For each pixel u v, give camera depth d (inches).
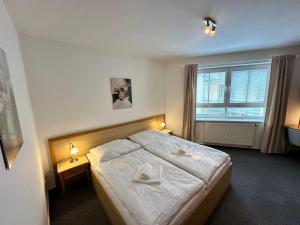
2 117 25.9
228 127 134.0
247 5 52.2
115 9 52.5
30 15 54.1
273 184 87.1
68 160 88.4
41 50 76.9
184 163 74.2
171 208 47.8
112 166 75.4
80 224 64.9
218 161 76.4
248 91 130.7
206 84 141.5
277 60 110.7
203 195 59.6
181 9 53.7
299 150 124.1
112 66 106.9
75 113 92.0
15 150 30.9
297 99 114.7
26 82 71.7
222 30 74.4
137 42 88.3
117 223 55.1
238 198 76.6
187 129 143.3
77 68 90.2
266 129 124.1
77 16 56.5
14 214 25.5
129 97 119.9
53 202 77.8
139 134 117.1
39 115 79.1
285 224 61.8
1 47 34.5
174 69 144.2
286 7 53.8
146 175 62.2
